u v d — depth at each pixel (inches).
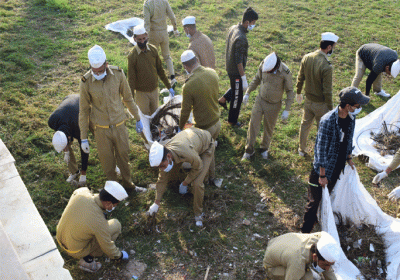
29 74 301.4
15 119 247.8
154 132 233.3
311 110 215.5
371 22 454.6
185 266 164.6
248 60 350.0
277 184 215.5
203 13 444.8
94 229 144.8
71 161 201.5
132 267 163.0
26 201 130.6
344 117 153.2
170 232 180.9
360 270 158.4
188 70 191.3
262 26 426.0
